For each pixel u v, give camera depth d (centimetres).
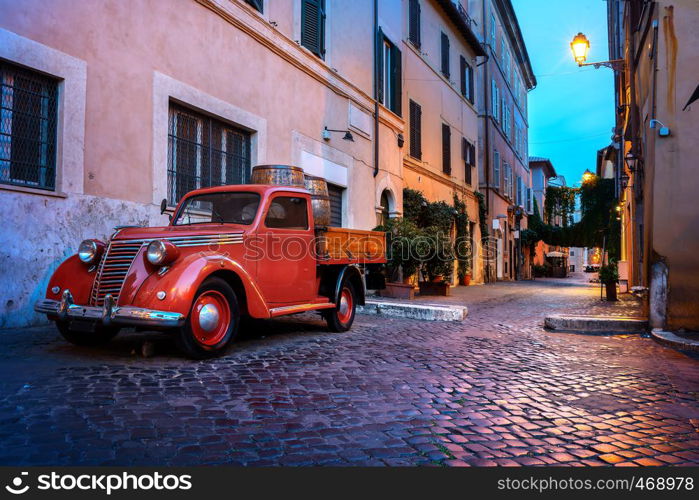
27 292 588
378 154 1429
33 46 585
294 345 595
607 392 432
